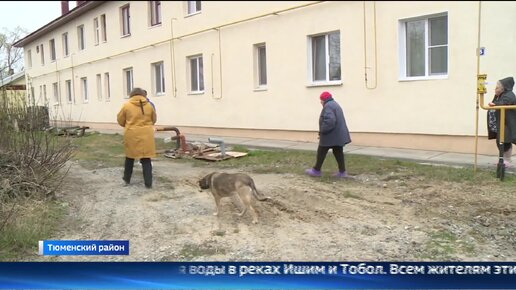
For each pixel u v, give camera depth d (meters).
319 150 7.82
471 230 5.05
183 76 17.03
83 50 24.09
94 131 19.28
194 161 10.16
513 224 5.20
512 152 8.98
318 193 6.76
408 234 4.97
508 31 8.91
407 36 10.70
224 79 15.18
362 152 10.23
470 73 9.46
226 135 15.34
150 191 7.16
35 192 6.36
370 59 11.10
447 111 9.86
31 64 31.33
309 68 12.58
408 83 10.45
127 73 20.81
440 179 7.37
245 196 5.46
